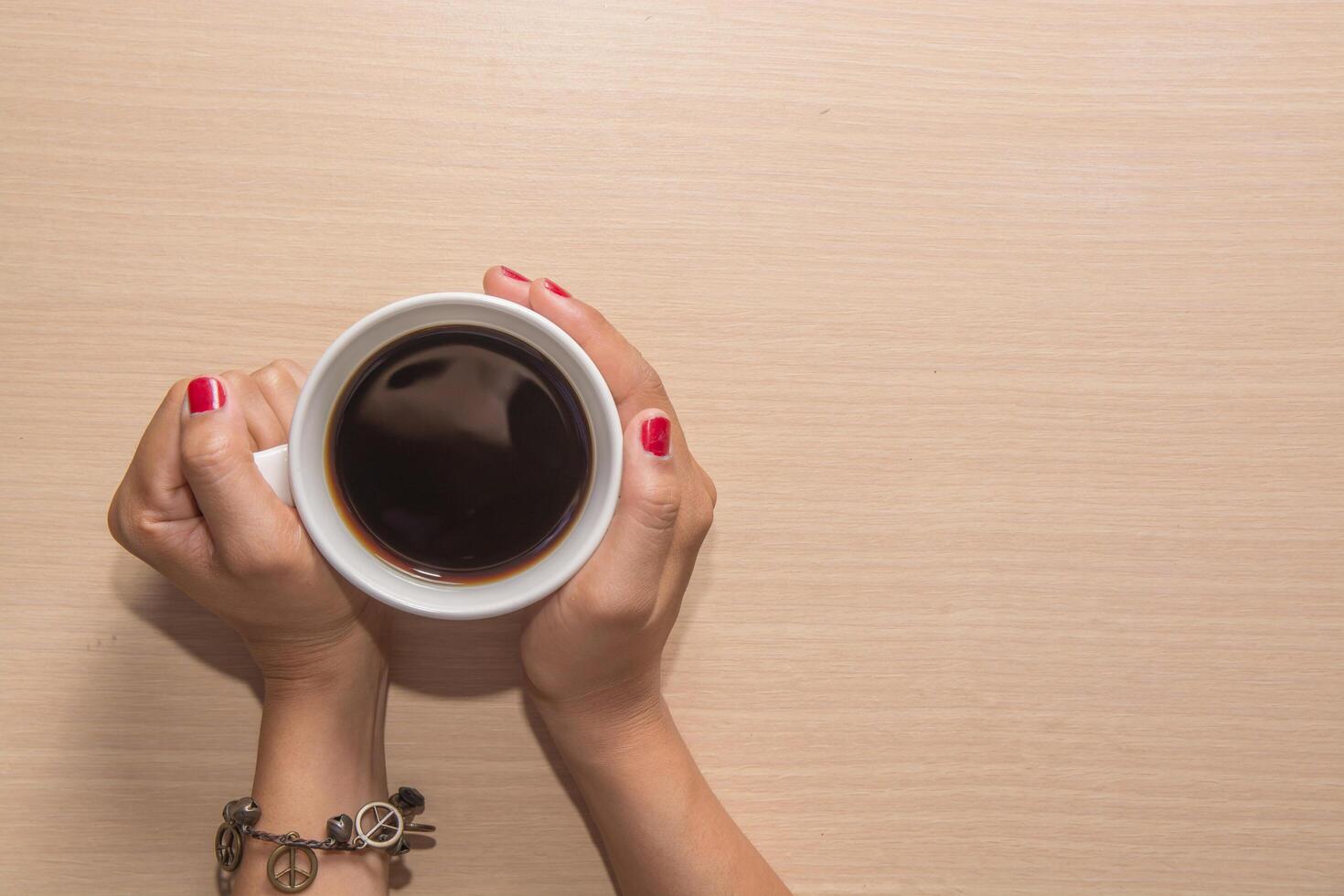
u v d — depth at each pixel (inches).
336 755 24.3
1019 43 26.7
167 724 25.7
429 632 25.9
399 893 25.9
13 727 25.5
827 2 26.5
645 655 24.0
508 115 26.1
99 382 25.7
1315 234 27.0
